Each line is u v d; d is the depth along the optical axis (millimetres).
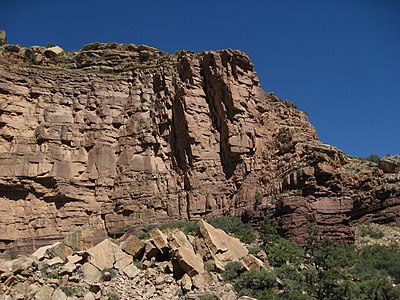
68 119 47594
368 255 32281
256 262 28453
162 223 42094
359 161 42219
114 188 45375
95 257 28141
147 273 28031
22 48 52750
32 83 48562
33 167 43781
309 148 40281
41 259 28328
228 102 45094
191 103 45969
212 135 45312
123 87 50719
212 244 29875
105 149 46906
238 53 47250
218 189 42750
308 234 34156
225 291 25938
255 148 43438
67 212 43625
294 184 37562
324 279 26453
